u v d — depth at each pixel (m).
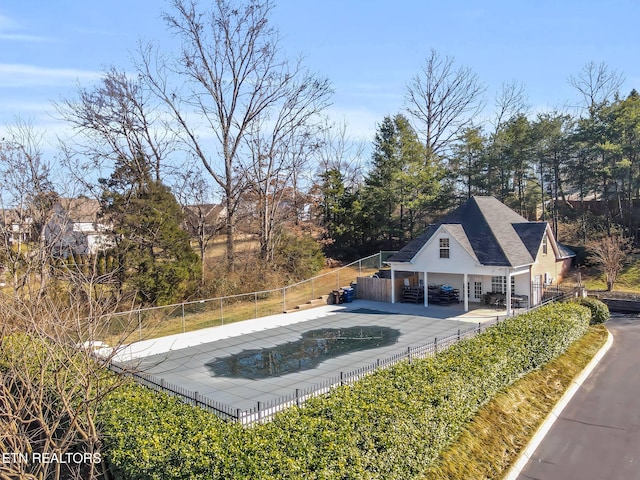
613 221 41.62
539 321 18.42
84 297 12.14
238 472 7.29
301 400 12.70
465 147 46.69
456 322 23.89
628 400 14.88
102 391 8.54
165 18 32.97
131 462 8.08
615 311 29.38
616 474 10.75
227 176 35.59
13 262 14.45
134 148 34.25
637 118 37.59
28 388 7.41
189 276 29.36
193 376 16.38
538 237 28.62
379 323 24.34
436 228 28.91
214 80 34.94
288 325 24.61
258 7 34.09
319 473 7.35
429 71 51.25
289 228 42.38
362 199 47.62
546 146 43.72
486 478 10.34
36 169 28.50
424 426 9.73
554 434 12.81
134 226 28.30
